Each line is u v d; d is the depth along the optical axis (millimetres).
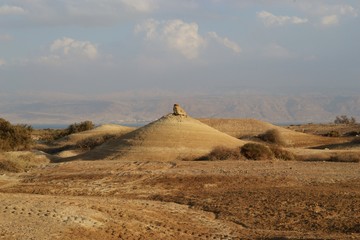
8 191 24609
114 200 21141
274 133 66188
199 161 34125
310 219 18281
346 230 16797
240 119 83438
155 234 15266
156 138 41719
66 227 14055
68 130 81312
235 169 29266
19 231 13227
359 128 97938
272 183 25828
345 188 24141
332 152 43719
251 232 16859
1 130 55531
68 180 27547
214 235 16266
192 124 44875
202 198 22359
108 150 41969
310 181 26125
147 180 26859
